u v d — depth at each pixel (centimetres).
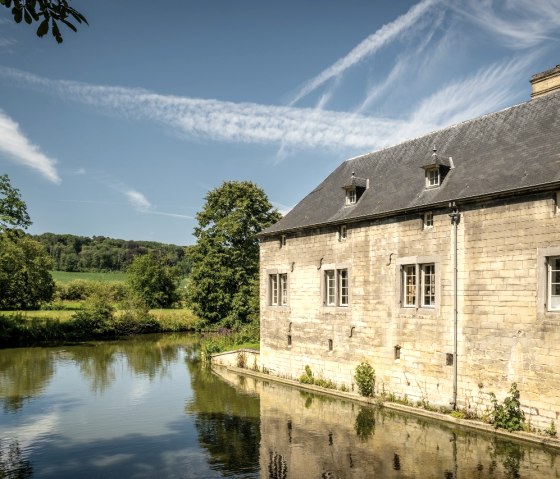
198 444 1471
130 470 1277
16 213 3897
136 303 5184
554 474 1192
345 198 2245
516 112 1817
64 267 11162
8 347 3981
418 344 1773
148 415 1811
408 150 2188
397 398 1847
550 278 1427
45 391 2244
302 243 2330
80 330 4653
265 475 1220
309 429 1598
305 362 2289
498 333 1530
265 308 2562
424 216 1786
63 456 1388
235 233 4000
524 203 1481
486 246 1573
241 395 2122
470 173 1733
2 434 1600
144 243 14675
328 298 2197
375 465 1272
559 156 1480
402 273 1856
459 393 1634
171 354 3534
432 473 1211
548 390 1403
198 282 4062
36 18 573
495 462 1276
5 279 4703
